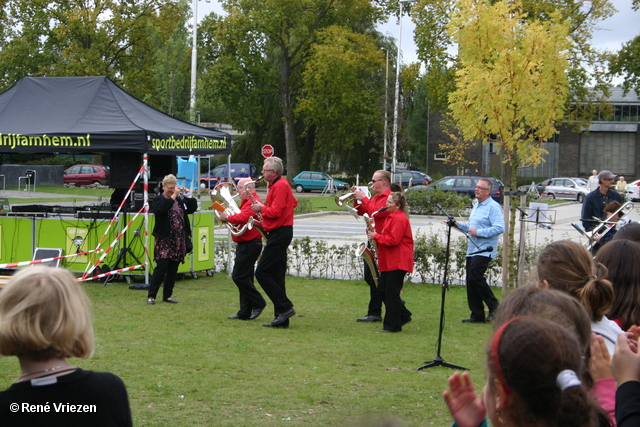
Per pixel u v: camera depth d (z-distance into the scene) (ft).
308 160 159.12
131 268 34.30
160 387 17.49
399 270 25.18
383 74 154.51
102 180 134.82
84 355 6.88
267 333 24.70
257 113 141.69
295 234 63.62
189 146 35.47
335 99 135.03
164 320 26.61
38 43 120.88
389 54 151.23
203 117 207.82
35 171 126.93
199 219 38.37
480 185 27.32
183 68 96.17
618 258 10.73
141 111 37.24
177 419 15.07
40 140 32.63
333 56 126.93
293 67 141.38
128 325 25.32
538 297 7.16
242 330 25.11
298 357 21.15
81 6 117.08
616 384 7.33
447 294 34.60
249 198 26.30
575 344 5.63
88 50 114.83
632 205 27.78
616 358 7.09
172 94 81.82
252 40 133.59
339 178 158.81
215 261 42.29
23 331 6.44
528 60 26.43
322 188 140.56
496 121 26.91
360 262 39.52
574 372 5.50
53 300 6.59
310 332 25.11
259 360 20.67
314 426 14.75
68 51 116.47
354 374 19.27
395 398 16.97
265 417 15.34
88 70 112.88
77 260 36.19
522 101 26.18
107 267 35.76
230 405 16.22
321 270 39.70
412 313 29.53
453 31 27.37
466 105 27.91
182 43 83.05
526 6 89.61
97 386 6.91
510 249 27.55
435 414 15.80
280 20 131.64
